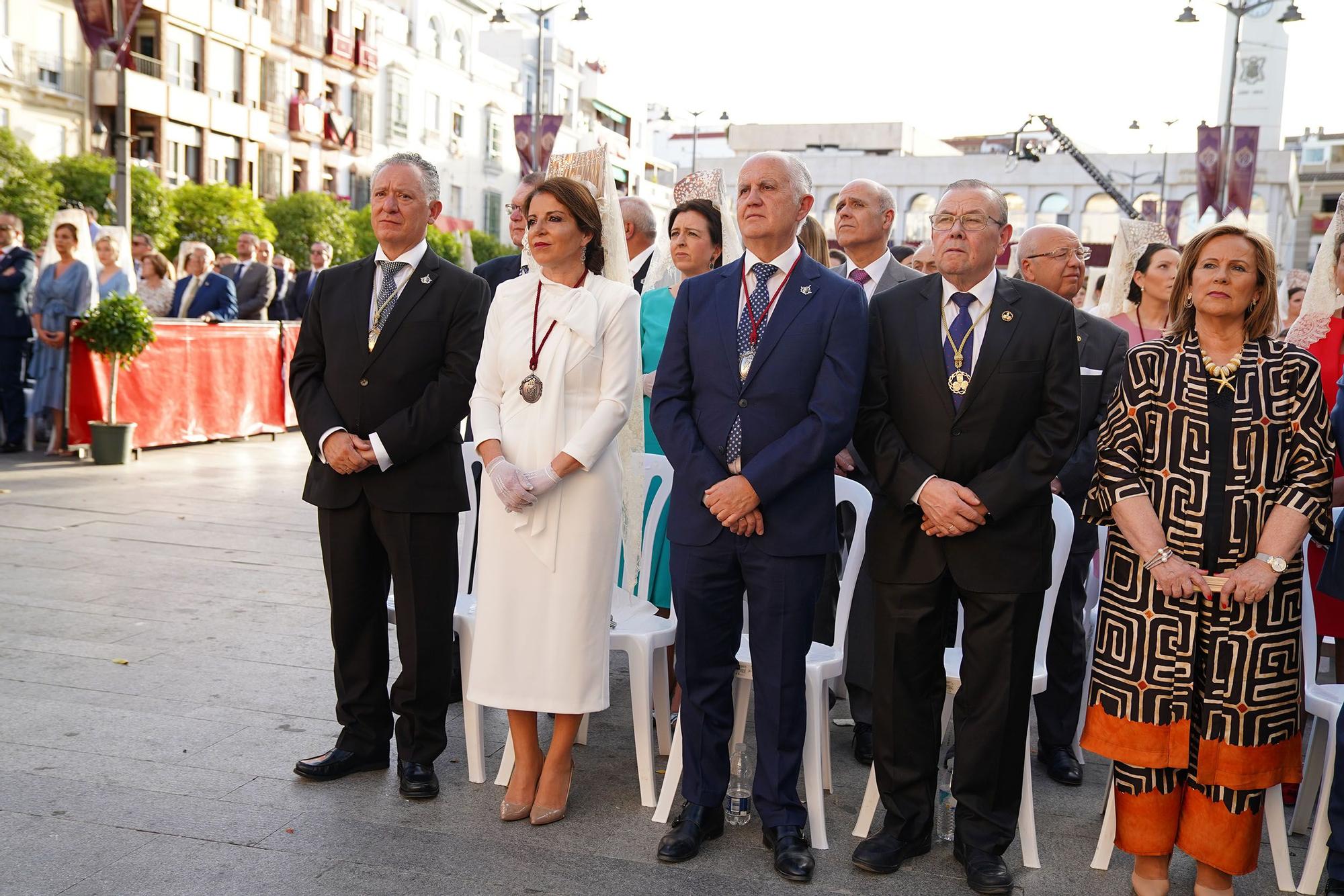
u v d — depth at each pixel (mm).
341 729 4039
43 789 3451
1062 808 3725
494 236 48031
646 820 3480
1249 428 2941
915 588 3182
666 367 3395
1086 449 4051
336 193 37312
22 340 9734
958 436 3119
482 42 51938
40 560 6234
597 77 59688
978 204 3084
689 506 3295
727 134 64875
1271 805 3164
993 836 3143
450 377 3551
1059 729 4000
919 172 55656
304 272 13328
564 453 3340
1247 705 2928
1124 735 3043
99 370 9594
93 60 26938
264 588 5891
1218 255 2945
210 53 30656
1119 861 3330
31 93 25594
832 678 3816
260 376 11727
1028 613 3107
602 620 3436
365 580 3652
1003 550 3090
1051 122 30359
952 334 3176
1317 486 2930
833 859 3271
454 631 3809
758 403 3221
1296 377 2951
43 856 3041
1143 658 3018
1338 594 3492
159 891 2889
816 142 63562
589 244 3562
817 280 3277
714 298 3359
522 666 3396
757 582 3223
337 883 2973
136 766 3656
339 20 37125
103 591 5688
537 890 2986
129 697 4262
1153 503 3027
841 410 3123
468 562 4188
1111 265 5395
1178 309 3080
